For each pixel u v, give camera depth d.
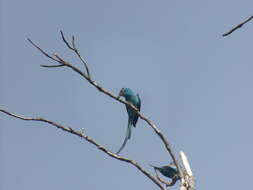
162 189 12.52
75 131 13.33
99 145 13.20
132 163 12.88
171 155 13.48
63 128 13.43
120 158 12.98
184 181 13.23
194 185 13.26
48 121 13.49
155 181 12.68
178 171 13.37
